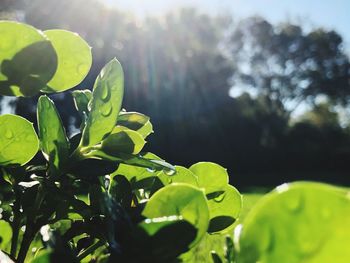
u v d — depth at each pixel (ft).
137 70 15.16
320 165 17.19
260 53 21.07
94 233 0.40
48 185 0.38
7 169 0.43
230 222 0.44
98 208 0.39
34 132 0.42
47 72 0.34
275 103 19.74
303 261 0.21
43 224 0.40
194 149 15.39
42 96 0.39
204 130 15.67
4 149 0.42
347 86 20.57
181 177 0.45
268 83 20.83
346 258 0.20
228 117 16.26
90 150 0.38
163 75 15.64
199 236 0.27
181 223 0.27
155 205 0.29
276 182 12.72
